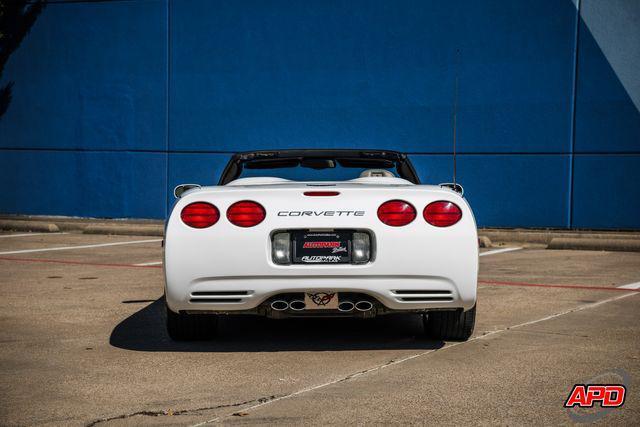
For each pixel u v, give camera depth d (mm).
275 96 14352
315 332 5250
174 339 4938
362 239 4410
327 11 14000
